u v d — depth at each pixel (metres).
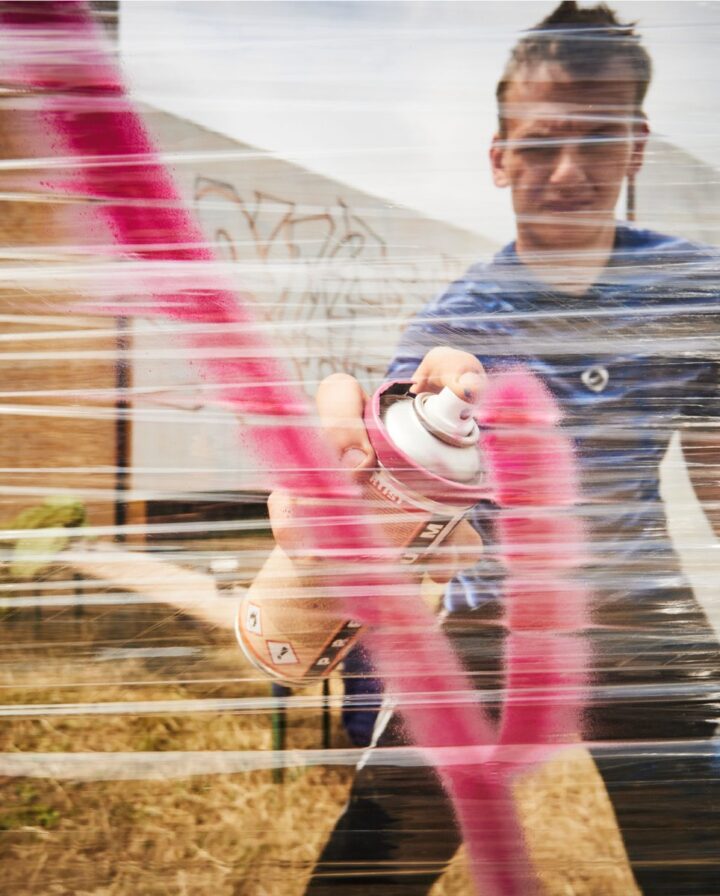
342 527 0.76
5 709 0.81
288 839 0.82
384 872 0.81
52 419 0.83
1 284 0.83
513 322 0.89
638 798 0.82
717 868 0.81
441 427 0.71
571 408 0.88
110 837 0.81
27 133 0.82
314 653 0.78
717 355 0.89
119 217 0.84
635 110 0.89
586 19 0.88
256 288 0.85
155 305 0.84
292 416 0.82
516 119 0.89
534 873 0.81
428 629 0.80
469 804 0.82
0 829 0.80
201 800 0.82
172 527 0.83
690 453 0.89
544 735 0.82
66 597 0.82
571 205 0.89
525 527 0.84
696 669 0.84
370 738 0.83
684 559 0.87
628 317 0.89
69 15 0.82
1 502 0.83
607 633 0.84
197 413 0.83
